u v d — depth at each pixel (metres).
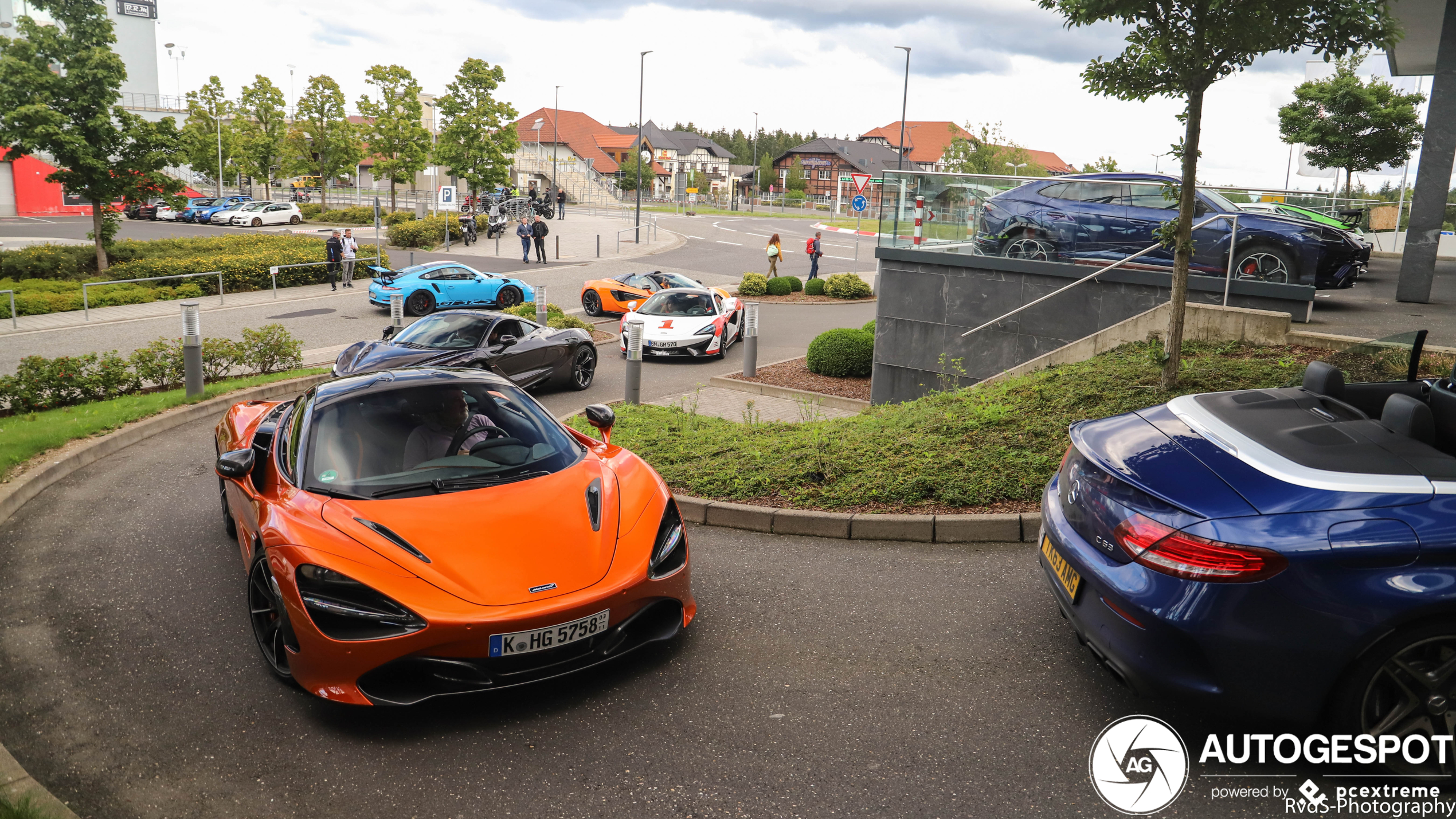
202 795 2.99
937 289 11.28
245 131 56.94
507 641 3.25
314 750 3.25
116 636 4.24
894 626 4.18
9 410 10.90
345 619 3.28
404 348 10.36
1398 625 2.67
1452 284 12.59
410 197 72.38
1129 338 8.80
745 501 5.82
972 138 49.50
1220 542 2.81
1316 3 5.70
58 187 53.56
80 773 3.12
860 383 12.81
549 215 54.12
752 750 3.19
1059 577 3.53
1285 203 10.21
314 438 4.19
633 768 3.10
